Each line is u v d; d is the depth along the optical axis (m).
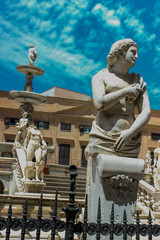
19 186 12.23
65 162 49.56
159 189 11.54
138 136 4.49
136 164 4.21
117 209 4.16
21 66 21.31
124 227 3.43
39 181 10.80
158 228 3.59
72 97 56.66
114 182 4.11
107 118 4.48
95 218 4.24
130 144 4.39
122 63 4.62
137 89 4.43
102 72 4.74
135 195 4.30
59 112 49.94
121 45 4.57
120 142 4.27
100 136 4.38
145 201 11.79
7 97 48.22
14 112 48.25
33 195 8.40
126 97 4.44
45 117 49.72
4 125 47.66
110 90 4.55
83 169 20.66
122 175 4.11
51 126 49.78
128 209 4.22
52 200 6.99
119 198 4.18
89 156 4.78
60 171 20.30
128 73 4.81
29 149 11.30
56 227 3.25
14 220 3.18
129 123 4.50
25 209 3.21
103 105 4.34
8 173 15.71
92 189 4.49
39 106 49.69
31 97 20.55
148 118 4.46
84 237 3.30
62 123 50.25
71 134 50.34
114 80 4.58
